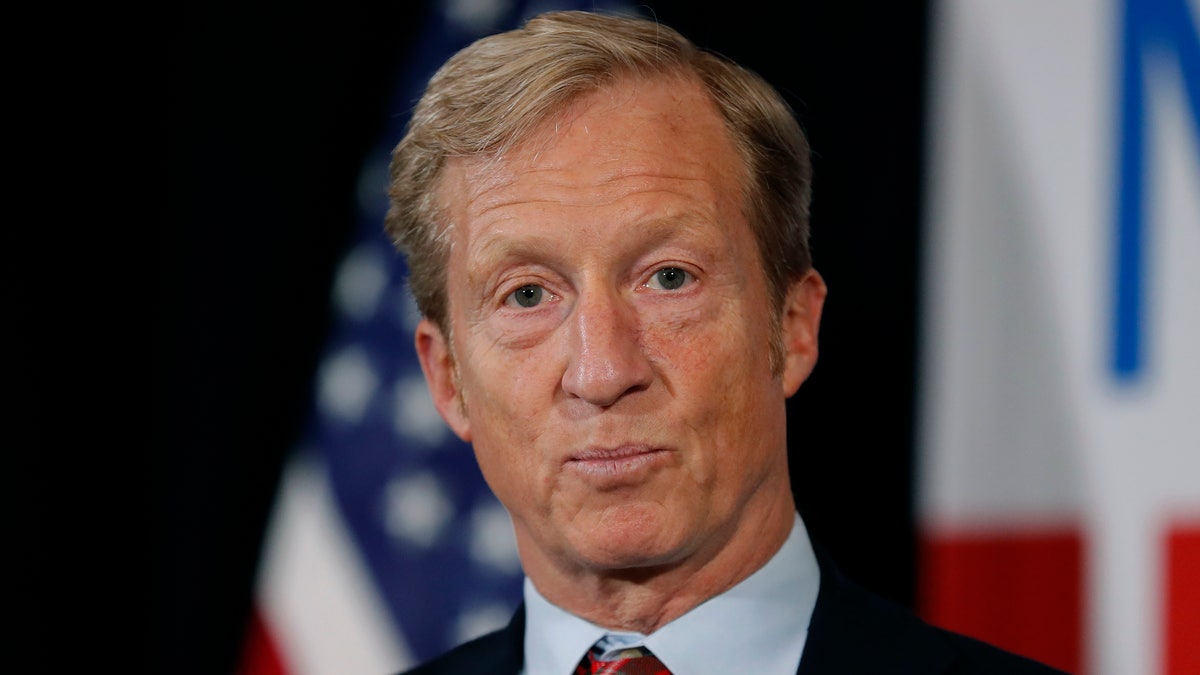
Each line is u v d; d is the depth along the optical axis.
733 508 4.07
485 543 8.28
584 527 3.97
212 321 8.70
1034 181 7.50
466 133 4.12
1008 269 7.52
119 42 8.89
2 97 8.91
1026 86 7.54
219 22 8.82
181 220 8.78
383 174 8.53
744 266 4.10
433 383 4.55
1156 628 7.17
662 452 3.92
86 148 8.90
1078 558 7.32
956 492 7.53
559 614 4.38
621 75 4.09
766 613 4.26
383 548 8.36
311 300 8.61
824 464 7.73
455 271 4.21
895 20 7.78
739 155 4.19
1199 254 7.18
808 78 7.85
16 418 8.84
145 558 8.80
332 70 8.67
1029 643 7.39
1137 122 7.34
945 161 7.64
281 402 8.59
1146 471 7.22
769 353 4.19
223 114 8.77
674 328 3.95
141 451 8.81
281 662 8.38
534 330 4.03
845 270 7.74
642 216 3.94
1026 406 7.45
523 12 8.38
